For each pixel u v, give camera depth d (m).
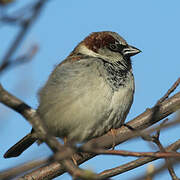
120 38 11.68
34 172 9.08
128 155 4.99
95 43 11.45
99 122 9.99
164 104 9.40
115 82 10.15
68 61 10.55
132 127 9.65
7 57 3.67
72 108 9.79
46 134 5.16
